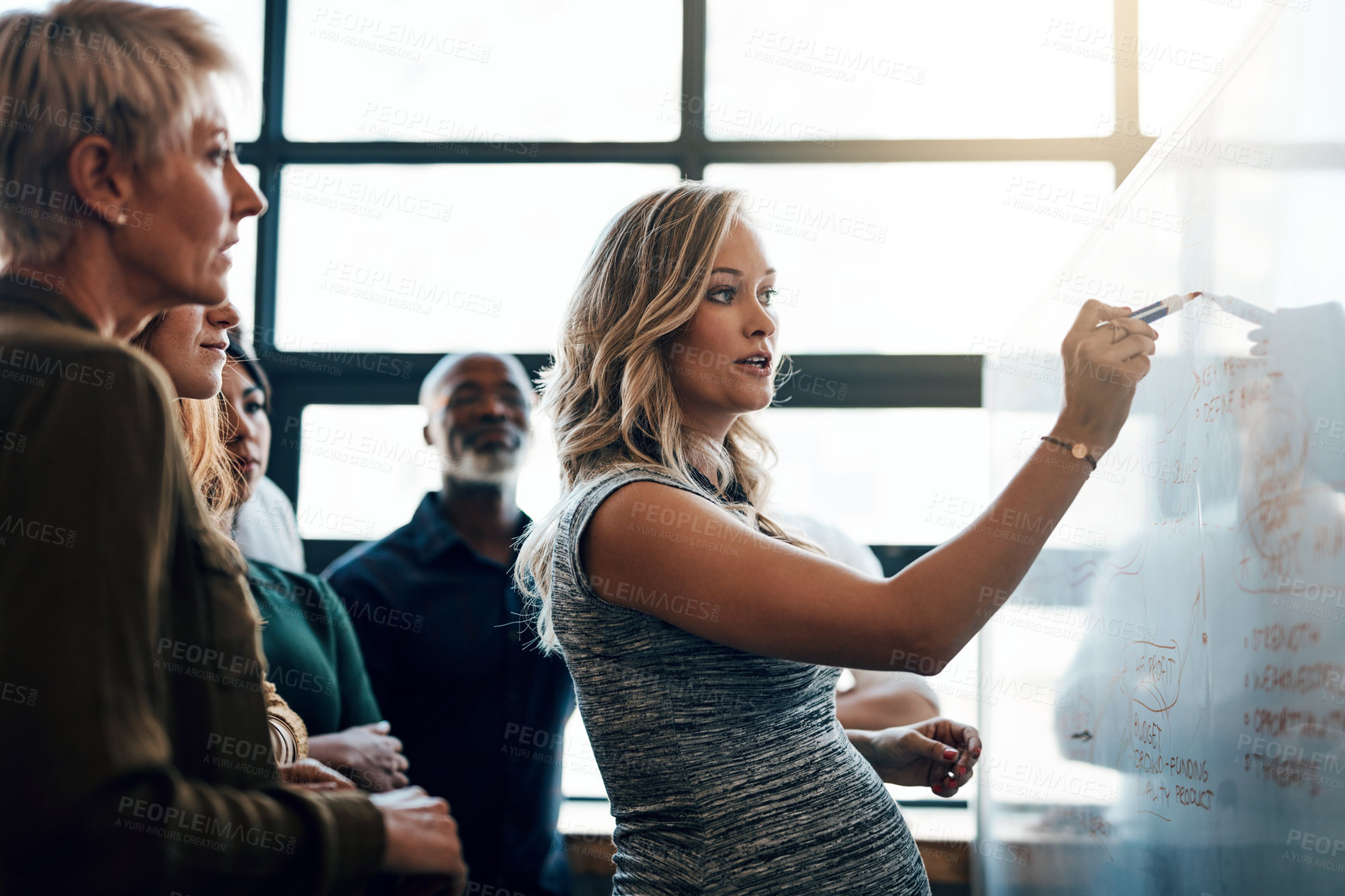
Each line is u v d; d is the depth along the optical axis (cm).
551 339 238
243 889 49
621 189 242
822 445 233
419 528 181
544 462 220
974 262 235
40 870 44
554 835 167
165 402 53
